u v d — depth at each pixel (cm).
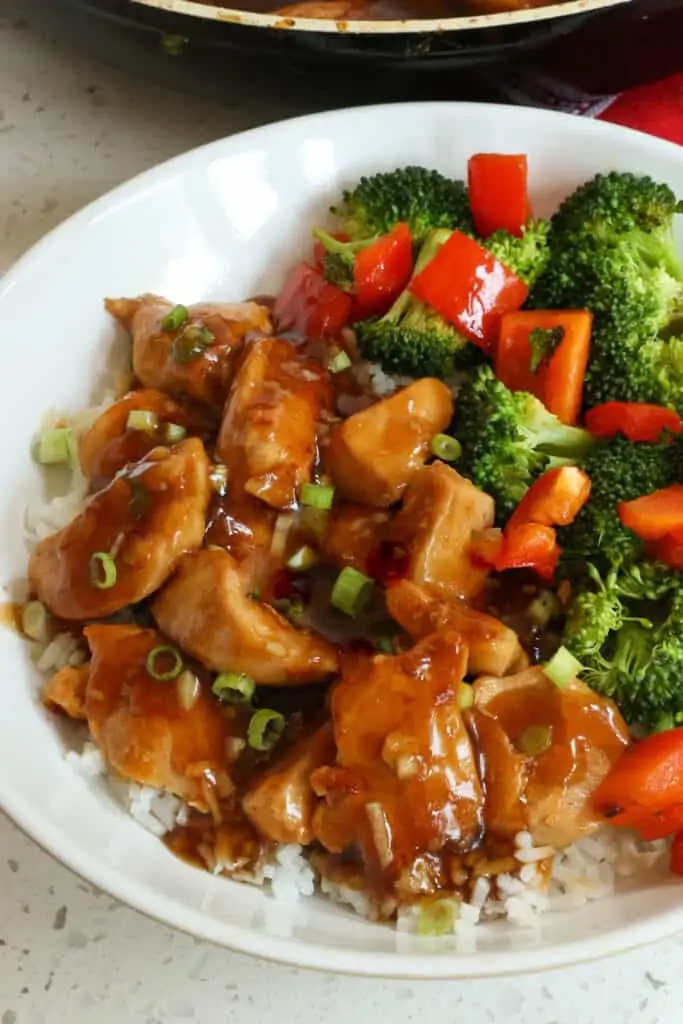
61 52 66
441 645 49
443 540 52
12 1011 49
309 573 53
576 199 57
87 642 52
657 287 56
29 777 48
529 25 57
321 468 54
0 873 50
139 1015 49
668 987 49
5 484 53
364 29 57
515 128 58
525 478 54
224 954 50
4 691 50
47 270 55
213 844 49
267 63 59
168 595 51
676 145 58
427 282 56
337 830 48
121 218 56
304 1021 49
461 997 49
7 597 52
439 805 48
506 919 49
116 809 49
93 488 54
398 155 58
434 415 54
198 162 57
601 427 55
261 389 53
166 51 60
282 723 50
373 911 48
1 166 63
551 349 55
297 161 58
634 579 52
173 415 55
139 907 46
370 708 49
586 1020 49
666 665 51
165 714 50
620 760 50
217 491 52
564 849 50
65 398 55
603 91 62
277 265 58
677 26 59
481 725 49
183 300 57
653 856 50
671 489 53
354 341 57
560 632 52
